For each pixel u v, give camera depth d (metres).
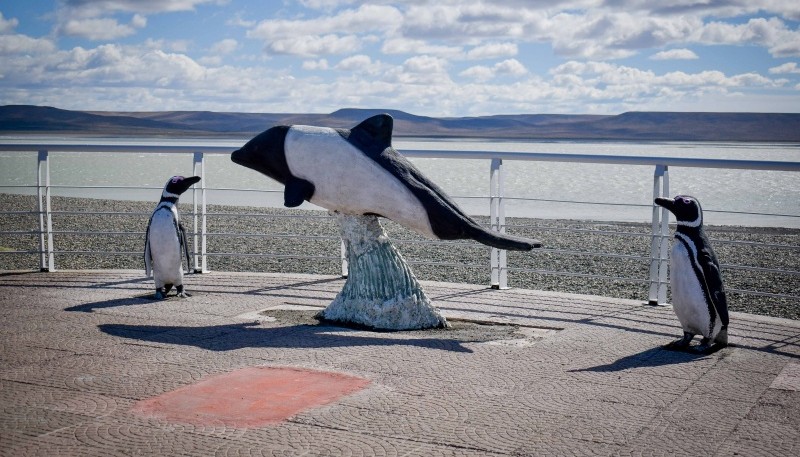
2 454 4.43
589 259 15.19
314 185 7.58
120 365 6.17
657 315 8.26
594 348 6.86
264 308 8.46
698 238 6.79
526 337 7.31
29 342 6.85
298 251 15.82
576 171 55.28
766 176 50.47
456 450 4.54
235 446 4.58
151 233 8.80
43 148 10.38
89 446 4.56
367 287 7.70
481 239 7.28
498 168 9.55
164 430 4.82
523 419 5.05
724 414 5.18
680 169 59.81
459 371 6.11
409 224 7.47
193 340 6.98
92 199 28.19
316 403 5.33
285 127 7.73
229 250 15.88
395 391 5.60
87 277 10.30
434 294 9.41
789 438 4.77
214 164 62.12
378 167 7.45
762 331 7.60
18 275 10.47
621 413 5.18
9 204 25.30
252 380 5.81
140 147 10.25
